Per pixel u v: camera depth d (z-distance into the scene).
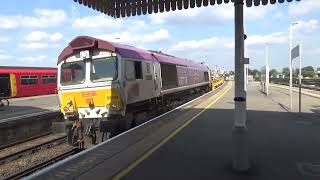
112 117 16.31
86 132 16.47
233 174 8.83
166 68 24.62
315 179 8.45
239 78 9.22
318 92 43.69
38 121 22.94
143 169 9.26
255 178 8.52
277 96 36.94
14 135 20.70
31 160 16.19
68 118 16.78
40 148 18.33
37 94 47.44
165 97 24.86
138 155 10.62
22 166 15.28
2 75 41.91
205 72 45.59
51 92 50.28
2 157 16.23
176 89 27.25
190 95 36.41
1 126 19.64
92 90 16.50
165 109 24.75
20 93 44.25
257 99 33.06
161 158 10.35
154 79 21.12
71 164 9.38
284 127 15.89
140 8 13.73
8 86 42.53
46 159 16.20
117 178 8.49
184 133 14.34
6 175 13.95
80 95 16.69
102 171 8.92
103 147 11.38
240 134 9.09
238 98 9.14
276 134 14.14
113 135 16.19
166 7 13.47
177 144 12.25
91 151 10.70
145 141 12.51
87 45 16.45
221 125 16.39
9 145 19.78
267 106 25.95
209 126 16.08
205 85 46.66
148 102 20.41
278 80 84.88
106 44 16.41
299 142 12.61
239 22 9.31
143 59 19.39
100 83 16.39
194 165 9.64
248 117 19.39
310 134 14.13
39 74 47.88
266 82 39.38
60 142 19.83
